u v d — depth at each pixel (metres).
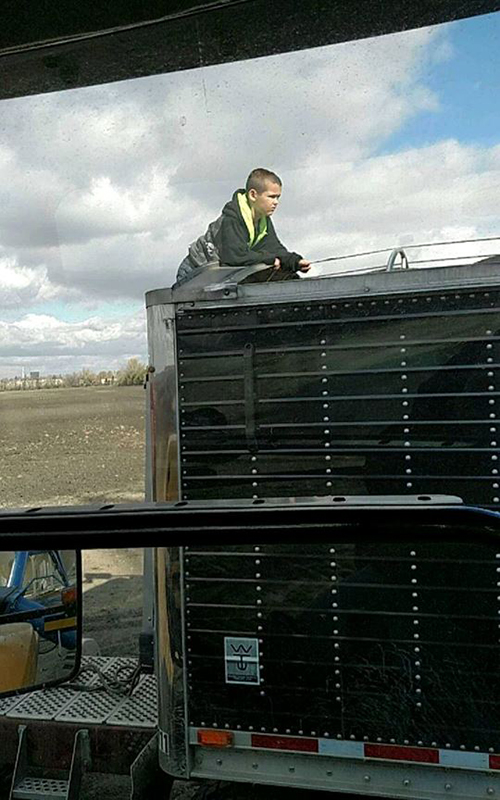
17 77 1.84
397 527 1.42
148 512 1.42
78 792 2.88
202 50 1.81
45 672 2.52
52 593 2.51
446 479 2.35
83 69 1.83
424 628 2.35
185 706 2.59
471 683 2.32
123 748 2.91
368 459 2.42
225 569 2.53
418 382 2.37
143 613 2.87
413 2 1.72
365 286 2.38
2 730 3.02
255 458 2.50
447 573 2.33
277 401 2.48
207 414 2.51
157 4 1.73
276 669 2.49
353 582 2.41
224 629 2.54
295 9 1.75
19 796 2.92
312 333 2.44
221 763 2.57
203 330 2.46
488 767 2.32
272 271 2.27
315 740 2.46
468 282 2.29
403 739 2.38
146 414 2.29
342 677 2.43
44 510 1.43
